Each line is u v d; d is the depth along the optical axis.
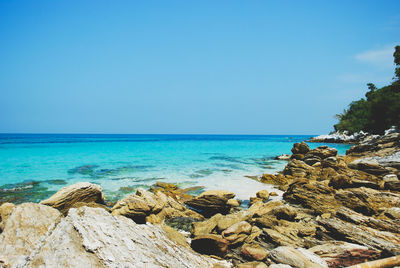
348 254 7.18
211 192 14.68
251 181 22.05
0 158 37.81
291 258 6.70
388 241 8.10
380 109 63.47
